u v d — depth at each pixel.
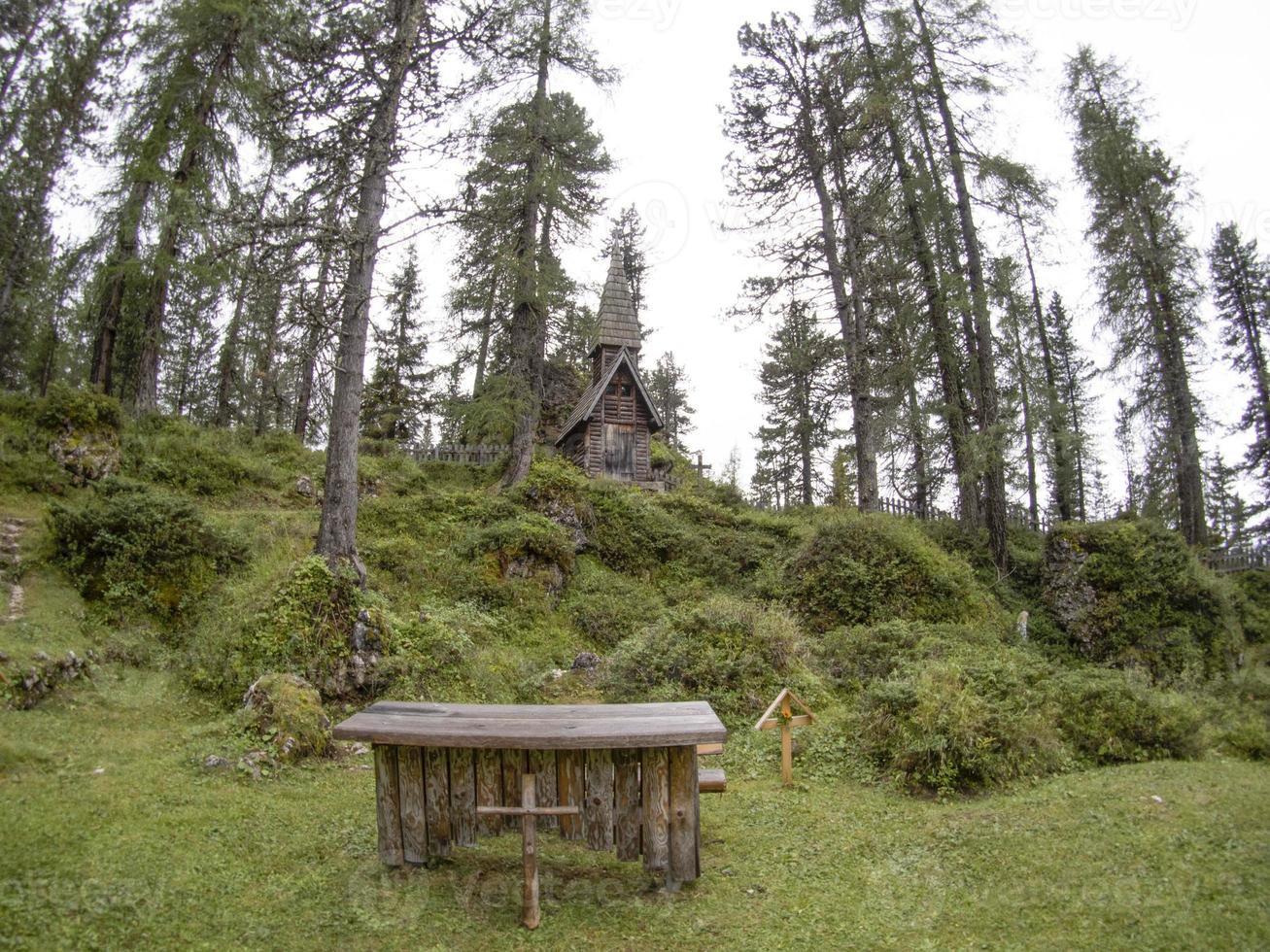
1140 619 17.22
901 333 20.48
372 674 10.55
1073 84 23.31
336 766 8.39
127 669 9.95
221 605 11.24
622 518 19.61
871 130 20.42
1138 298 22.88
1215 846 6.06
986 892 5.73
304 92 12.20
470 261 20.59
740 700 10.88
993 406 19.73
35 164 18.77
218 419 22.91
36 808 6.21
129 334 24.27
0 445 13.38
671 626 12.61
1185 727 9.23
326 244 11.17
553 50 19.72
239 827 6.48
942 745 8.04
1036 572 19.97
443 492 21.09
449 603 14.48
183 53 17.20
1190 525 23.19
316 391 13.92
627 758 5.89
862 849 6.68
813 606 15.58
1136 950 4.77
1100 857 6.07
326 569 11.05
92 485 14.11
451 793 5.89
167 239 16.59
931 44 19.94
